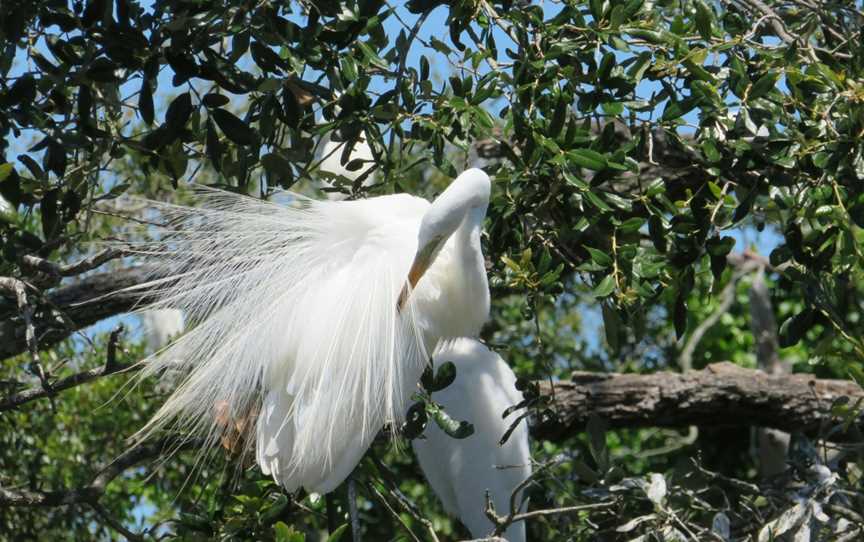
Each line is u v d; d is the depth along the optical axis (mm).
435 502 12430
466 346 9766
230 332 7559
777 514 7539
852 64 7191
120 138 7492
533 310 7125
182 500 10562
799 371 14453
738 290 15406
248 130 7027
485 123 7098
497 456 9445
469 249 7602
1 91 7453
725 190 7195
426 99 7410
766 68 7145
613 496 7625
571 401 10961
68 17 7016
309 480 7391
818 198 6883
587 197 6891
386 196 8094
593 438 7934
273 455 7336
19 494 7758
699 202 7172
